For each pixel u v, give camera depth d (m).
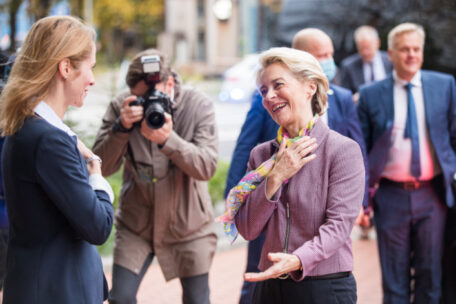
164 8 42.25
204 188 3.76
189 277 3.65
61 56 2.30
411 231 4.39
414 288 4.41
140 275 3.61
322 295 2.46
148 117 3.31
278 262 2.31
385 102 4.36
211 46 41.16
